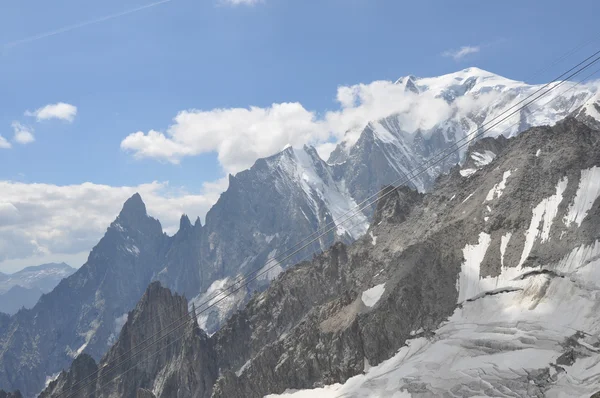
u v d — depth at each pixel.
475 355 180.38
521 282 195.25
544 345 168.62
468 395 166.62
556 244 194.88
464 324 196.50
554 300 181.88
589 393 147.75
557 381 157.12
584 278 179.50
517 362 167.62
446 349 189.50
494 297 198.62
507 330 181.12
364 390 195.12
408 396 179.88
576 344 163.12
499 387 163.25
